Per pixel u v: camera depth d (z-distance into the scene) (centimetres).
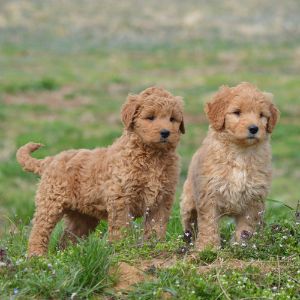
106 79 4116
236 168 1134
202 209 1150
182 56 4962
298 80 4059
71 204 1202
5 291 912
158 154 1147
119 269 984
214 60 4806
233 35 5694
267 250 1051
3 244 1155
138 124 1146
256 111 1140
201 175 1152
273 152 2716
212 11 6538
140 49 5219
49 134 2823
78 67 4494
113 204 1145
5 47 5019
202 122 3112
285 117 3244
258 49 5166
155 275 977
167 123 1138
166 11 6544
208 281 950
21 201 1908
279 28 5909
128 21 6128
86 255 957
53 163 1211
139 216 1181
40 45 5216
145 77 4184
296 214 1152
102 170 1166
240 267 996
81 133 2872
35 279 939
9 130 2908
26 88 3784
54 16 6147
